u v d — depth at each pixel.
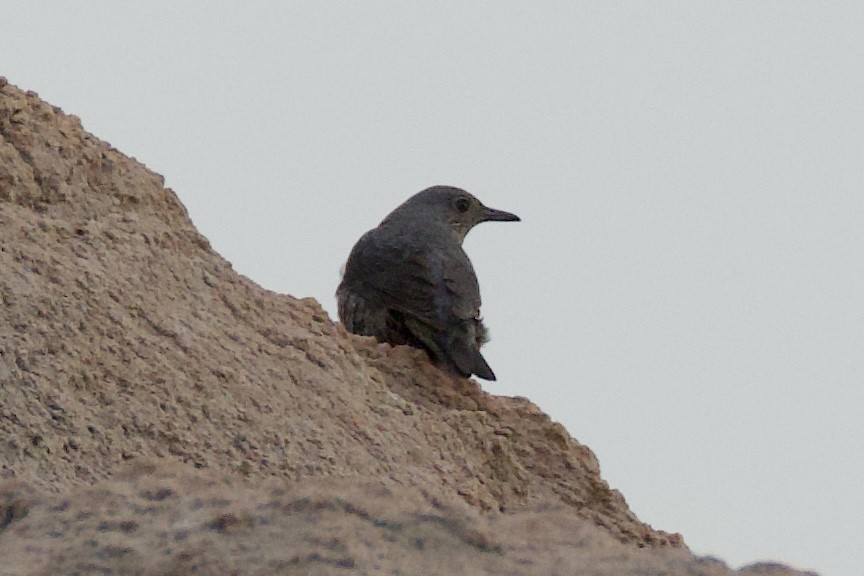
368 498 8.33
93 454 11.54
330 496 8.14
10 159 14.13
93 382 12.07
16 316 12.25
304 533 7.81
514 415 15.27
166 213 15.02
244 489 8.58
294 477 12.13
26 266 12.83
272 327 13.91
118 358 12.38
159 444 11.91
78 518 8.34
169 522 8.14
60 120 14.89
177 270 13.89
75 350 12.22
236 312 13.87
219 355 13.05
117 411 11.93
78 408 11.79
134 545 7.91
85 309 12.68
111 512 8.37
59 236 13.56
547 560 7.89
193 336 13.17
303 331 14.17
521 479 14.37
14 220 13.37
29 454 11.29
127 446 11.71
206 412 12.35
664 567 7.81
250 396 12.73
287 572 7.51
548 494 14.46
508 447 14.66
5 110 14.41
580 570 7.76
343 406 13.30
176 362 12.72
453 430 14.18
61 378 11.90
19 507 8.67
